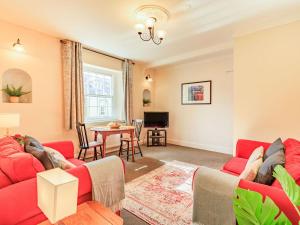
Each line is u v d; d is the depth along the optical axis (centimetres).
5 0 227
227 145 456
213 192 131
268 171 138
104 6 240
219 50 390
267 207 81
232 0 226
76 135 385
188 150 481
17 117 251
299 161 137
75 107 370
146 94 589
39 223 112
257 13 256
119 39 357
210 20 277
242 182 124
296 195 85
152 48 410
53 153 188
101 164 167
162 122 541
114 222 109
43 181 94
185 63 518
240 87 315
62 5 239
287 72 271
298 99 263
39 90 327
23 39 304
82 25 297
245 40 310
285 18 268
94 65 427
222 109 462
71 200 92
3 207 106
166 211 202
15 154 137
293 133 267
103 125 455
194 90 512
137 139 424
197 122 510
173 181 279
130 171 321
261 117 295
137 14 258
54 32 325
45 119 336
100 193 159
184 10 249
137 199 226
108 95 487
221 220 127
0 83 283
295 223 97
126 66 488
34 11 254
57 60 351
